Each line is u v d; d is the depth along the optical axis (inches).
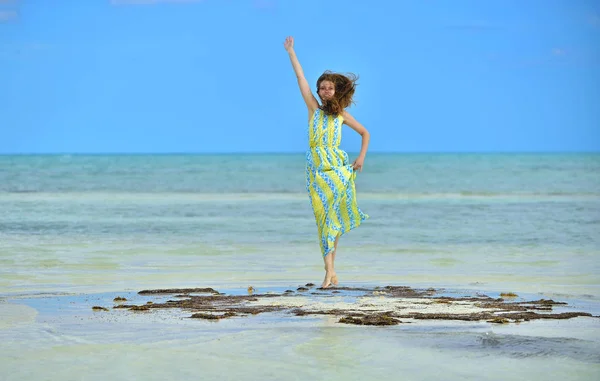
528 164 2714.1
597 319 229.6
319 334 204.2
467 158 3860.7
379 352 182.5
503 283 333.1
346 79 295.3
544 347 187.2
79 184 1390.3
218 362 172.9
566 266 396.8
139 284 326.3
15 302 270.8
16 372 163.9
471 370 165.5
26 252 445.1
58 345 191.2
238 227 608.7
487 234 562.6
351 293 295.1
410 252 459.8
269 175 1840.6
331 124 296.7
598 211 787.4
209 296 286.5
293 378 159.3
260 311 246.2
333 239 305.0
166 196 1068.5
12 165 2516.0
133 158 4057.6
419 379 158.4
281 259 422.6
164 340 197.0
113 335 204.2
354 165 303.3
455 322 223.5
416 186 1391.5
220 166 2541.8
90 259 415.8
